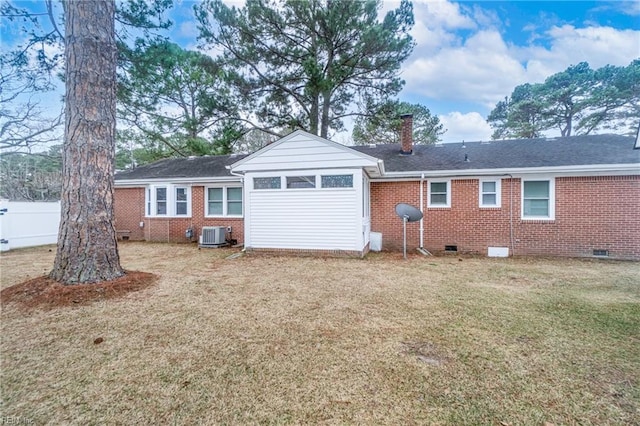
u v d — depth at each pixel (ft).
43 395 7.43
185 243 38.24
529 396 7.40
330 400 7.25
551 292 16.53
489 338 10.68
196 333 11.07
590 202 27.86
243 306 14.06
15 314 12.76
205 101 48.98
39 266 23.02
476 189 30.73
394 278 19.63
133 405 7.06
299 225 27.99
